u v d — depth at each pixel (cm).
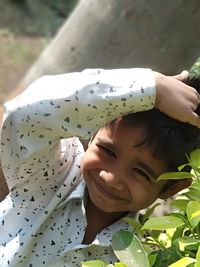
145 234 242
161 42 397
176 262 198
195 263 196
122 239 214
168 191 232
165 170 222
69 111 216
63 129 218
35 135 220
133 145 219
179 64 402
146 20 396
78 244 232
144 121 219
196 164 216
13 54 1058
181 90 219
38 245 235
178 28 392
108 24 408
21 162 226
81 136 219
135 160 221
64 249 233
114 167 222
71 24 426
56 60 434
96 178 227
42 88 219
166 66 404
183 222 214
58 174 235
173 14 390
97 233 237
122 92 214
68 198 234
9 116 219
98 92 215
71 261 231
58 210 236
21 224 236
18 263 233
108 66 414
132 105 215
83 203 234
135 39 403
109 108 216
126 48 407
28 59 1046
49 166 231
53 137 221
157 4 390
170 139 218
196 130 221
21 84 464
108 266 208
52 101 215
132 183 222
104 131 224
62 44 430
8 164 230
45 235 235
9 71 996
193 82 229
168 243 234
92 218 237
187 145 221
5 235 237
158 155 219
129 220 230
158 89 215
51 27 1171
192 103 218
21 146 221
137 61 407
